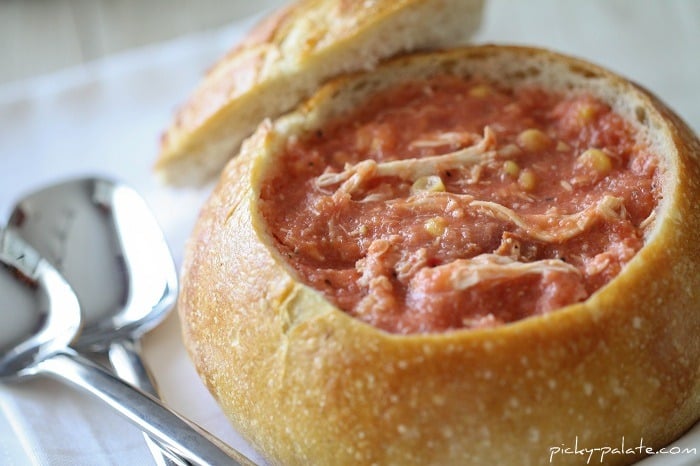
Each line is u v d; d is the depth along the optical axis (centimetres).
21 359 40
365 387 32
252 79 41
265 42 41
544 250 35
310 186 37
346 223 36
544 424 32
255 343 34
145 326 41
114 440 37
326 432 33
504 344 32
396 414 32
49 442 37
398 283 34
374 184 37
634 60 50
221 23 60
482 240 35
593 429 33
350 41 40
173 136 43
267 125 38
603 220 35
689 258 34
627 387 33
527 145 38
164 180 44
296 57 40
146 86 52
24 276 42
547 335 32
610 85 39
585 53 50
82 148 50
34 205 45
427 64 41
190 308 37
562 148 38
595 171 37
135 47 59
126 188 45
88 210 45
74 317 40
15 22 61
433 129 39
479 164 37
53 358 39
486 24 53
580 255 35
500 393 32
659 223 34
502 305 33
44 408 38
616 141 38
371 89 41
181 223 45
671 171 36
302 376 33
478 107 40
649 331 33
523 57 40
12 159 50
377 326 33
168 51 53
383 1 40
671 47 50
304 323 33
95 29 60
